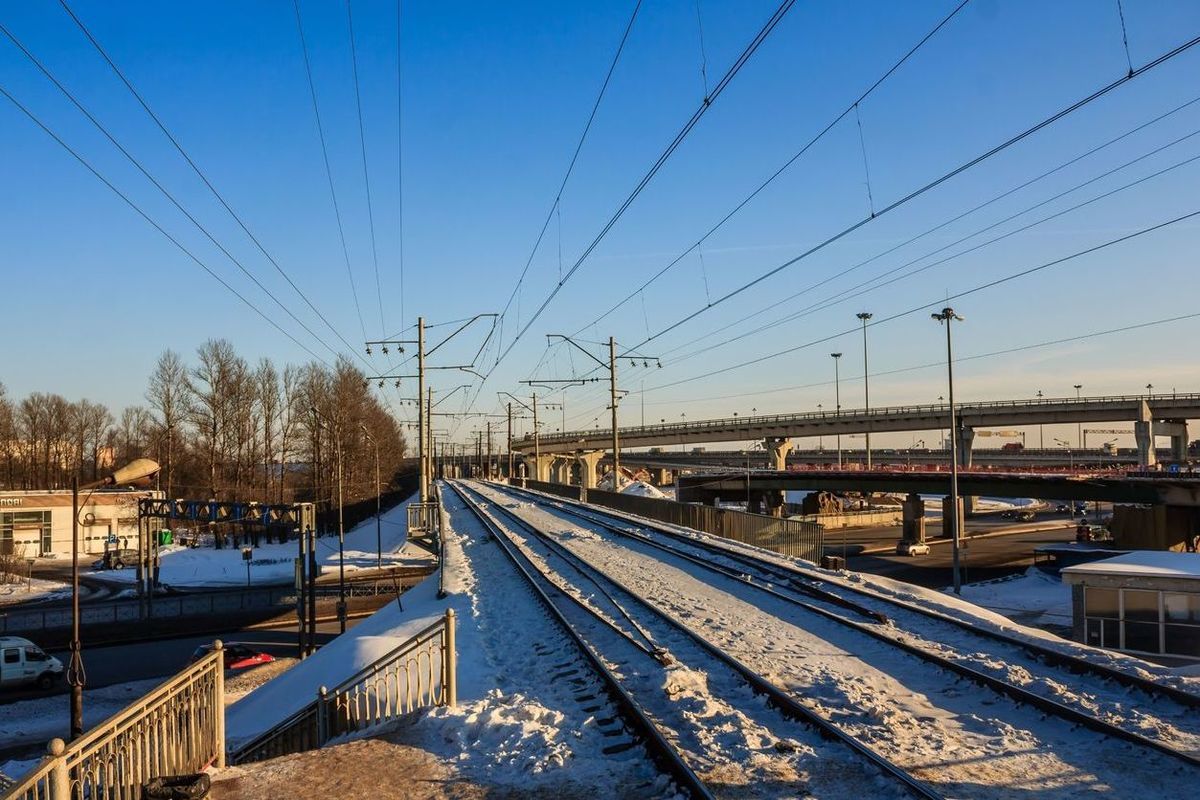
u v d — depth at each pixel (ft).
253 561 210.38
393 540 253.03
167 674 113.09
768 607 55.11
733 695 34.17
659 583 67.36
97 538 241.55
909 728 29.01
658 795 24.35
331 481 300.61
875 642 43.14
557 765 26.96
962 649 40.47
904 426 294.87
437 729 31.89
